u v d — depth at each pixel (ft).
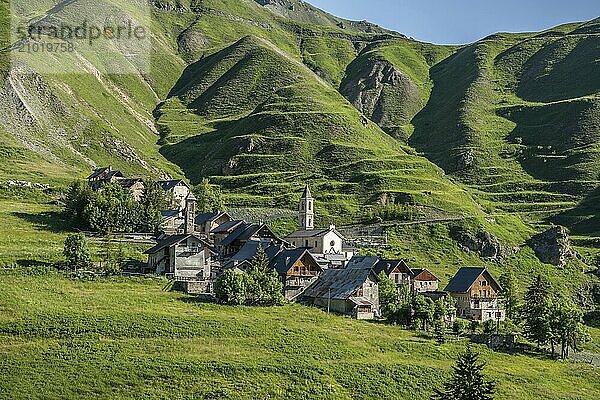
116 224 546.26
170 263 433.07
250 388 275.59
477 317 503.61
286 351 317.42
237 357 302.25
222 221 607.37
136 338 311.47
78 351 290.56
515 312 512.22
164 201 638.12
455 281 526.16
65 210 560.20
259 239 533.14
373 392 290.76
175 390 266.77
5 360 277.03
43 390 256.11
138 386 266.36
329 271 463.83
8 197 613.93
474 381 244.63
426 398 294.87
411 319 409.69
